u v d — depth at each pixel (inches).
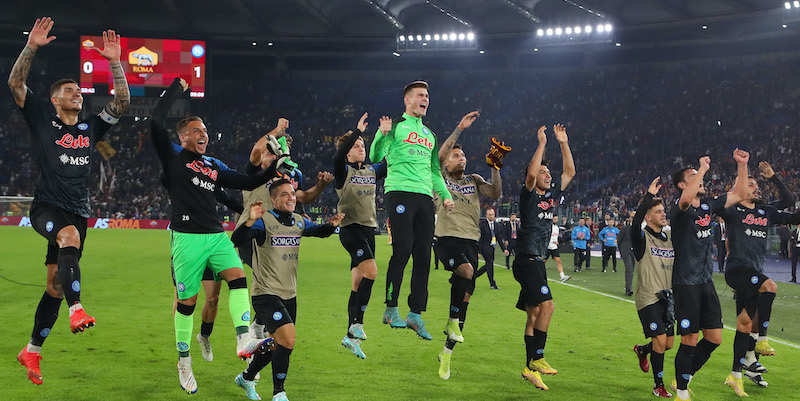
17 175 1779.0
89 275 574.2
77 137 226.8
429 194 245.4
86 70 1582.2
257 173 231.9
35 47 214.4
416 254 242.8
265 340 198.2
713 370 289.9
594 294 544.4
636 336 354.6
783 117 1712.6
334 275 627.2
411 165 243.0
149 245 950.4
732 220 281.9
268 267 226.5
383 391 237.3
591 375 271.4
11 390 224.1
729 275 277.4
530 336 263.9
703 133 1768.0
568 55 2032.5
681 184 263.3
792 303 511.2
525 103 2039.9
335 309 418.6
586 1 1653.5
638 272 254.5
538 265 263.6
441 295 510.3
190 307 222.1
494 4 1758.1
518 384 254.4
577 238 780.0
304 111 2075.5
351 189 286.5
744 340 254.8
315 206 1733.5
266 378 255.3
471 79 2155.5
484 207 1646.2
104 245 936.3
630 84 1983.3
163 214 1651.1
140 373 252.2
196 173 218.8
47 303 224.7
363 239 285.4
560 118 1974.7
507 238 735.1
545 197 269.9
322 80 2204.7
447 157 262.7
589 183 1774.1
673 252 251.8
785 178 1471.5
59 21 1764.3
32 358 222.2
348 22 1899.6
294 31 1893.5
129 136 1884.8
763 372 264.5
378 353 298.8
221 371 261.1
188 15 1769.2
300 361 279.9
